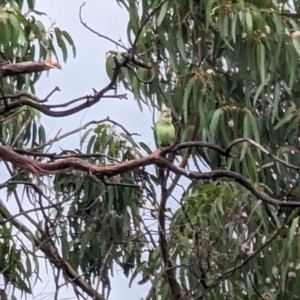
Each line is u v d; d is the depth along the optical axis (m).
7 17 9.23
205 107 10.79
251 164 10.54
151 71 10.70
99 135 11.09
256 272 10.28
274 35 10.74
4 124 10.84
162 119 9.66
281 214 11.10
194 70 11.23
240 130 10.80
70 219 10.76
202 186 10.16
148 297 11.00
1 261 10.31
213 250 9.80
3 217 10.44
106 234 11.00
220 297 10.27
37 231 11.27
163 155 8.02
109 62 10.98
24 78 11.25
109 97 8.01
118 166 8.02
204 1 11.15
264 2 11.19
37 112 10.47
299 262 10.05
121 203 11.04
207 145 7.87
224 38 10.45
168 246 10.18
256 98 10.51
